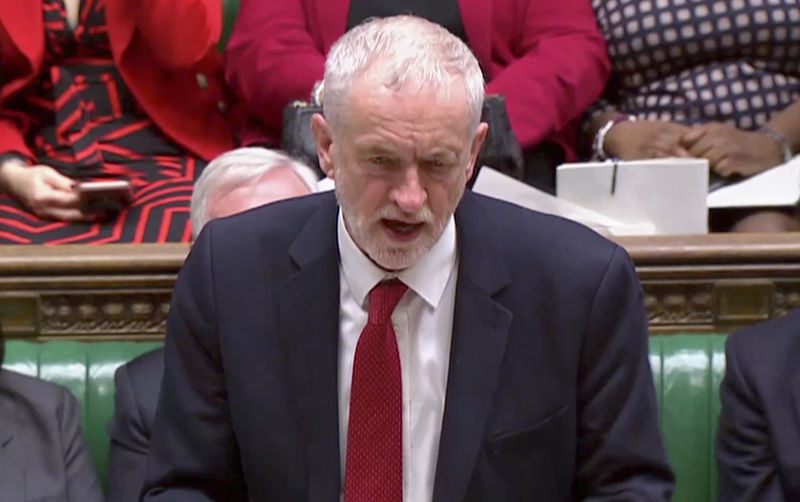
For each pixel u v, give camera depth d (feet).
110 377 29.71
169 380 20.34
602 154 36.83
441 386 19.74
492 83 36.19
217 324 19.72
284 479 19.65
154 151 36.91
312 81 35.55
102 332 30.45
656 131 35.99
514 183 30.53
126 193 33.71
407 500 19.76
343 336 19.85
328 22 36.63
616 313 19.36
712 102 37.50
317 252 19.72
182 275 20.29
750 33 37.50
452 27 36.60
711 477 29.71
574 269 19.36
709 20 37.47
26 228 33.53
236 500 20.99
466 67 17.10
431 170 17.06
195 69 37.91
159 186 35.42
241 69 37.01
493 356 19.29
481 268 19.45
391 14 36.50
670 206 31.45
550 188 36.83
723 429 26.45
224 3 40.78
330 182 29.37
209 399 20.10
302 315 19.57
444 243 19.63
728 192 33.35
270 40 36.50
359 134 16.92
